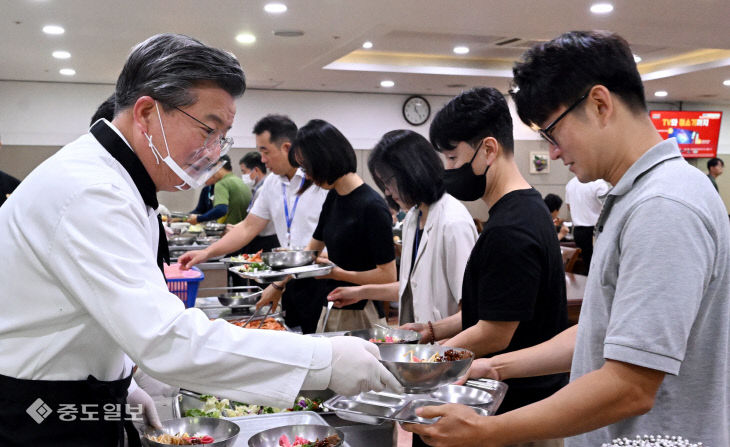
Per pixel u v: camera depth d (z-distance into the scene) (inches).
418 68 339.9
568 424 40.3
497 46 313.9
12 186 118.9
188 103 44.1
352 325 104.5
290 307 112.8
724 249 40.0
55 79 362.9
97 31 241.8
